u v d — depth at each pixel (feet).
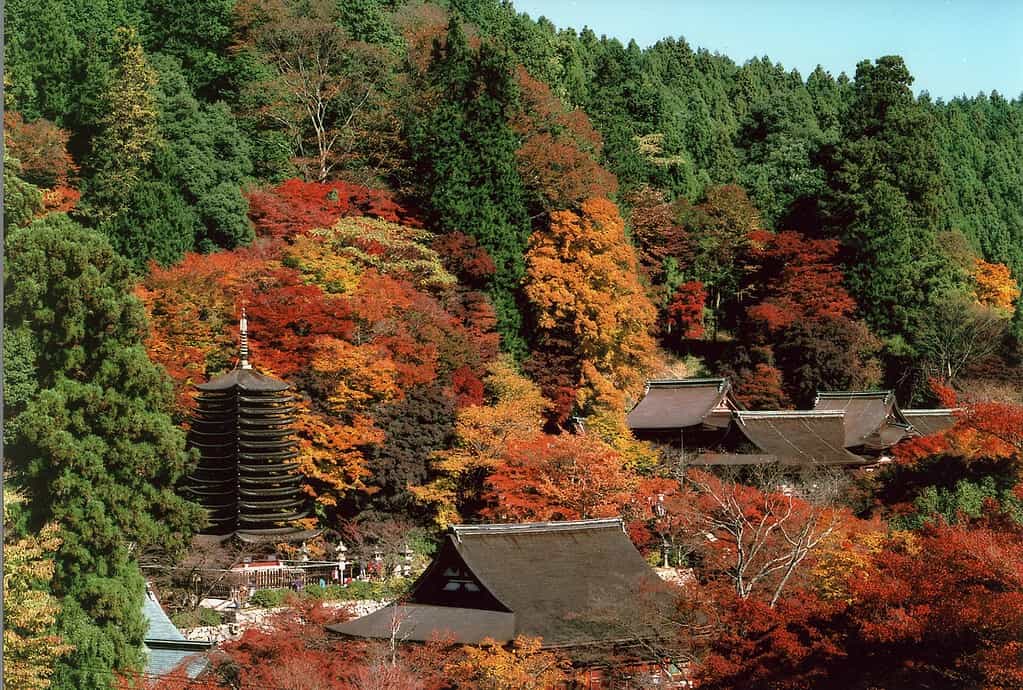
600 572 157.99
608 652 143.23
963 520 148.87
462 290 304.91
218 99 355.56
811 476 240.73
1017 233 441.68
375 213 326.85
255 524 208.74
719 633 133.28
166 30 358.02
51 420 160.35
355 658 136.36
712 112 528.22
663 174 410.52
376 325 254.47
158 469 171.01
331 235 283.79
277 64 367.66
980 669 112.06
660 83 517.55
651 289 356.18
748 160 458.09
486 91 347.56
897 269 348.79
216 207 287.69
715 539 179.63
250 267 260.83
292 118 357.82
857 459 262.88
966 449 193.77
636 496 204.74
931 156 380.17
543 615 148.87
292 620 144.77
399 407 229.25
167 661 152.15
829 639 121.70
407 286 280.51
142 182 273.54
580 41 504.43
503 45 388.78
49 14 296.30
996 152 465.47
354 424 225.56
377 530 214.48
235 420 212.64
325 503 217.56
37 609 136.98
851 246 356.18
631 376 311.06
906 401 333.01
